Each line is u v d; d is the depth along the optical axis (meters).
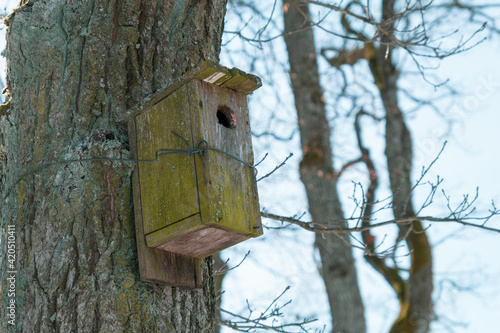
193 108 4.34
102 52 4.76
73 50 4.77
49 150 4.56
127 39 4.83
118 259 4.29
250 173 4.58
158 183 4.37
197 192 4.21
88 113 4.61
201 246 4.44
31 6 5.02
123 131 4.62
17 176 4.61
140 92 4.75
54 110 4.65
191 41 5.07
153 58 4.88
